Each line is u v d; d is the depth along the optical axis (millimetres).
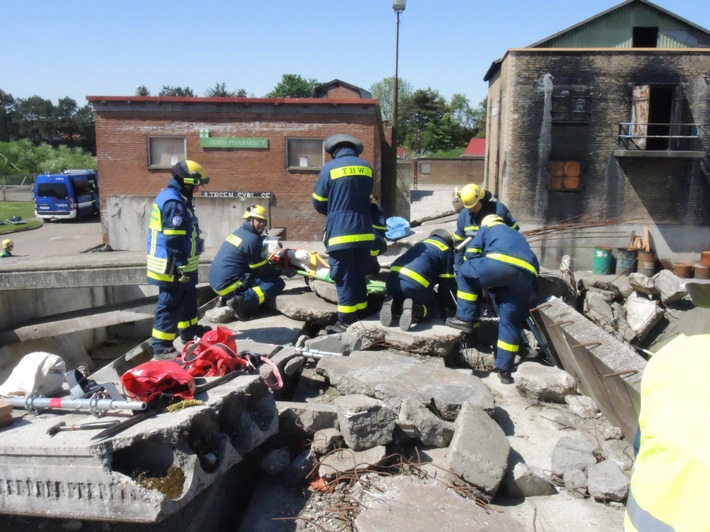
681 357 1512
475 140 55938
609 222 15383
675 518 1390
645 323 9797
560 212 16516
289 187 19062
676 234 16328
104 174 19234
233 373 4258
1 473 3191
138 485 3100
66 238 26125
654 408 1489
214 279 7312
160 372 3633
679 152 15672
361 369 5461
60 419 3566
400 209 23562
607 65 15906
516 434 5238
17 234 28203
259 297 7207
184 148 19109
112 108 18953
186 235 5656
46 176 33344
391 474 4297
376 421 4383
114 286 9734
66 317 9266
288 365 5406
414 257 6703
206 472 3449
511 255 6047
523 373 6023
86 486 3123
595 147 16219
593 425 5469
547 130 16250
